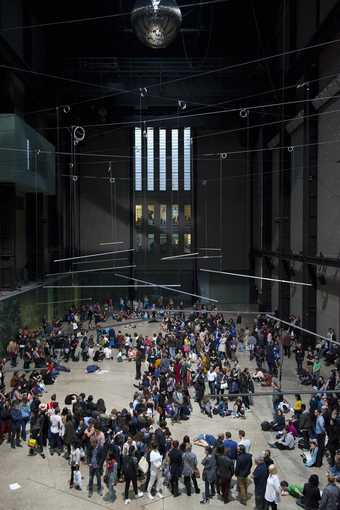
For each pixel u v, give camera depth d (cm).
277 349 2488
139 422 1550
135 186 4931
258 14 4059
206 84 4100
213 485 1313
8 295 2748
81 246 4925
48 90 3962
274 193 4025
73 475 1373
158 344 2716
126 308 4462
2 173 2636
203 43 4675
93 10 4259
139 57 4556
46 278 3862
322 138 2770
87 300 4822
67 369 2589
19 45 3275
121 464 1403
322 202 2792
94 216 4938
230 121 4794
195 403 2064
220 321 3331
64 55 4522
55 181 4078
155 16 1263
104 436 1450
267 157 4116
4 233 2988
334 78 2478
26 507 1273
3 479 1424
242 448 1290
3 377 2147
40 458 1559
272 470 1181
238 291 4941
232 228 4969
